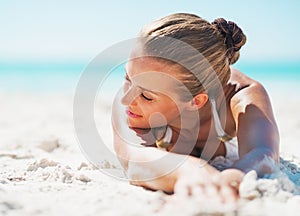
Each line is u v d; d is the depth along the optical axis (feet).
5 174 7.45
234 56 7.42
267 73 69.67
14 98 31.99
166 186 6.19
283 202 5.27
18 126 16.84
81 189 6.35
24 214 5.13
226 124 7.41
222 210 4.90
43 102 28.89
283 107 23.77
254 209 5.01
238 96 7.39
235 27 7.27
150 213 5.06
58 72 76.69
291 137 12.82
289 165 8.24
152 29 6.82
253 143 6.49
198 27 6.85
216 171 6.04
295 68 74.33
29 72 76.59
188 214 4.86
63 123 17.43
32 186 6.50
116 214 5.07
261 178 5.86
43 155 9.99
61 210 5.28
